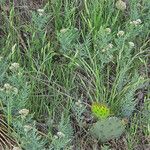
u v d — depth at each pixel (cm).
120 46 86
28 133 76
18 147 75
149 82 90
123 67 86
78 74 88
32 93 83
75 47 86
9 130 79
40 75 86
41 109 83
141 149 83
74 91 87
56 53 88
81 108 81
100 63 89
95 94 86
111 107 84
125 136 83
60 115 83
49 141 79
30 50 86
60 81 87
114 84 84
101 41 85
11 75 86
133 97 86
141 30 89
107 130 79
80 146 81
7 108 78
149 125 82
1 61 81
